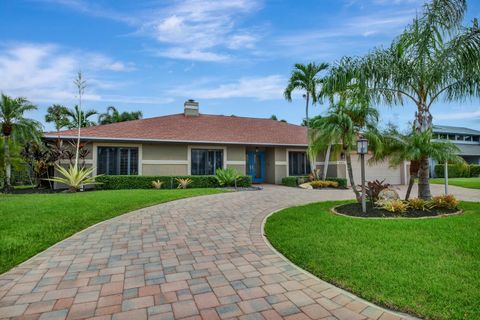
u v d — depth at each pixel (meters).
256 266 4.22
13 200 9.60
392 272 3.75
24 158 15.84
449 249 4.58
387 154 8.86
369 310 2.98
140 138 15.41
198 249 5.04
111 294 3.36
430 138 8.24
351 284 3.47
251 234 6.03
